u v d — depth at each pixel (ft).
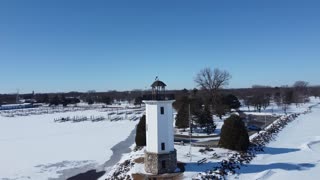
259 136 229.66
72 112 566.77
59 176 169.07
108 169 179.63
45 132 326.24
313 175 144.56
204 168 149.89
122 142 257.96
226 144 186.70
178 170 147.95
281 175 145.07
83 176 168.35
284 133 259.80
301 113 422.41
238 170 151.84
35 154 220.23
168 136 147.13
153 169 145.69
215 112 342.03
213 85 363.97
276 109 478.59
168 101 145.89
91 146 244.01
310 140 226.38
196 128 269.03
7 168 185.16
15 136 302.45
